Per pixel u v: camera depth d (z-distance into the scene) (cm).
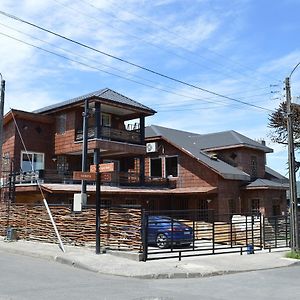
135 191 2934
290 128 1911
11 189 2738
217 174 3145
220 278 1316
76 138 3105
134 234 1605
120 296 963
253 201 3303
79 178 1611
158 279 1279
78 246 1805
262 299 970
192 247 1866
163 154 3516
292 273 1437
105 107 3206
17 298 906
